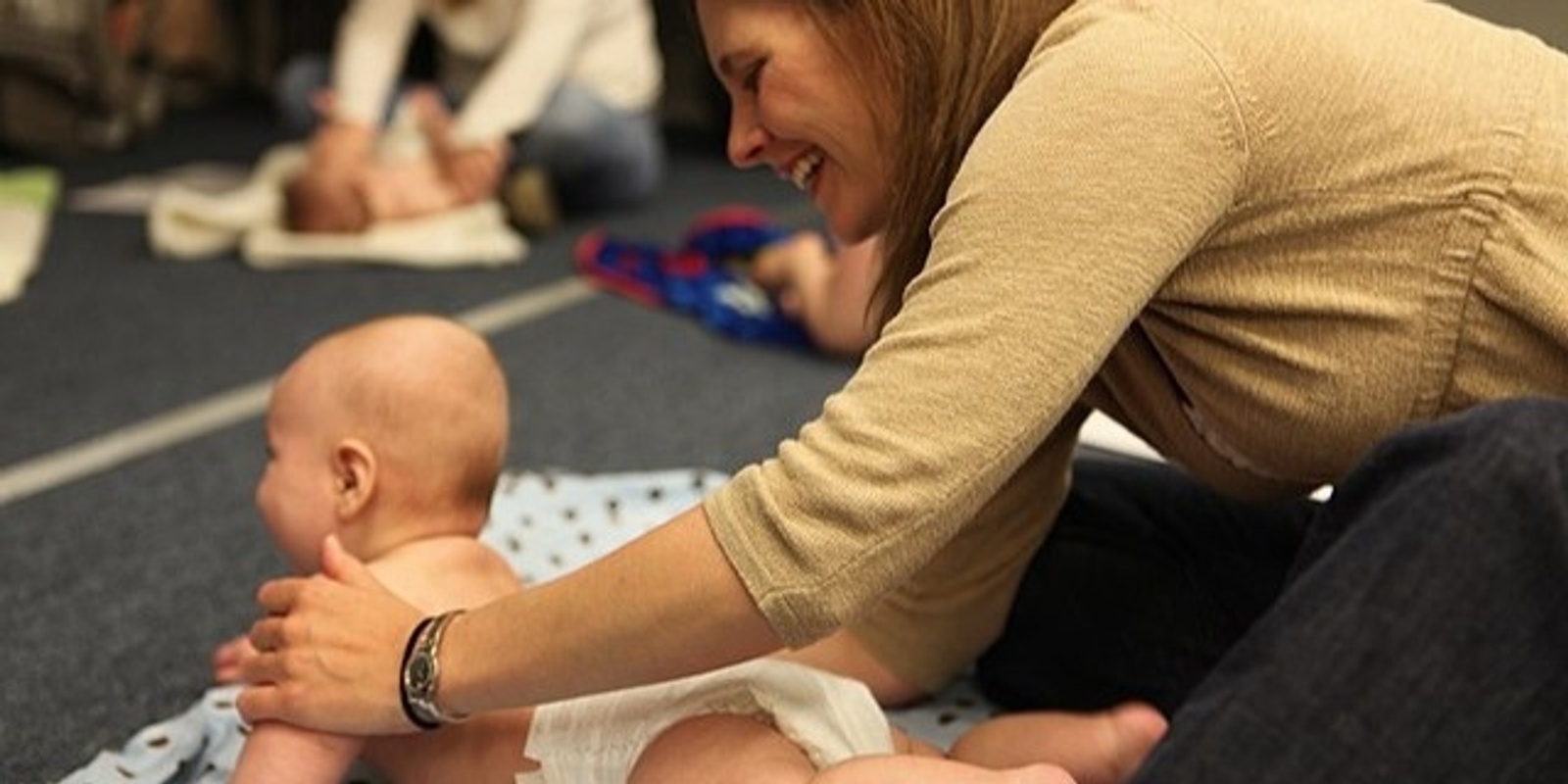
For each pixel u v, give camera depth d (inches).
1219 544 43.8
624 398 78.8
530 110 108.3
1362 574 27.2
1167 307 32.7
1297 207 30.8
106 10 126.0
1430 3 33.2
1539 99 31.5
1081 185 28.7
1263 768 26.8
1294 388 32.7
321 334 86.9
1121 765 37.4
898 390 28.7
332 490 41.7
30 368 79.7
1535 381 31.5
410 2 110.3
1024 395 28.4
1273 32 30.3
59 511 63.2
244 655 41.4
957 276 29.0
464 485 42.3
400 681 33.2
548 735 36.1
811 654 44.4
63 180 119.5
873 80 32.4
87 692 49.7
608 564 30.7
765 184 130.6
